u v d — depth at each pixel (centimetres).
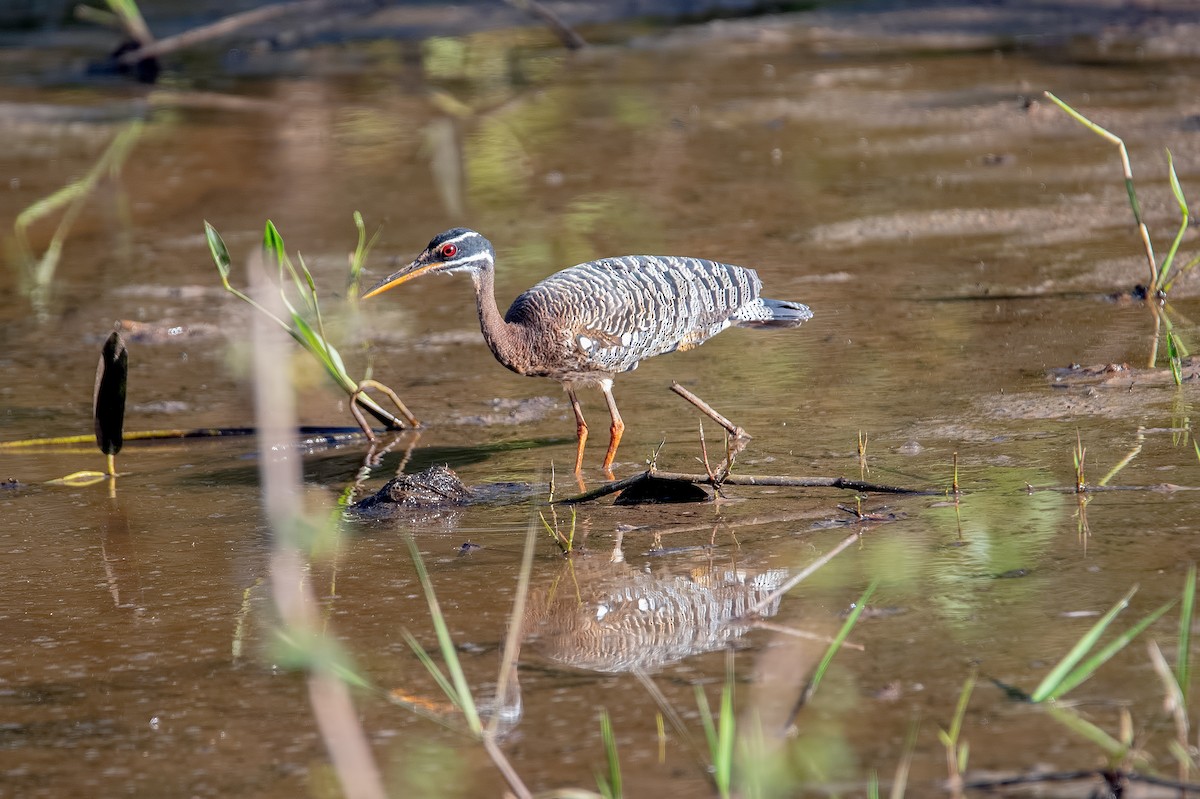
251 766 727
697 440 1247
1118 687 745
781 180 2198
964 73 2880
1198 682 742
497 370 1517
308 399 1468
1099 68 2820
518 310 1259
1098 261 1683
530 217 2080
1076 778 663
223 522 1116
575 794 671
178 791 706
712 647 830
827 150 2356
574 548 1002
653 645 838
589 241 1930
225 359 1584
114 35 3622
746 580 925
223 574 999
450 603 917
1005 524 980
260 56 3388
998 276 1669
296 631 838
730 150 2408
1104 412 1208
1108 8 3478
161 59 3366
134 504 1173
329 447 1316
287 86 3083
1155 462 1077
